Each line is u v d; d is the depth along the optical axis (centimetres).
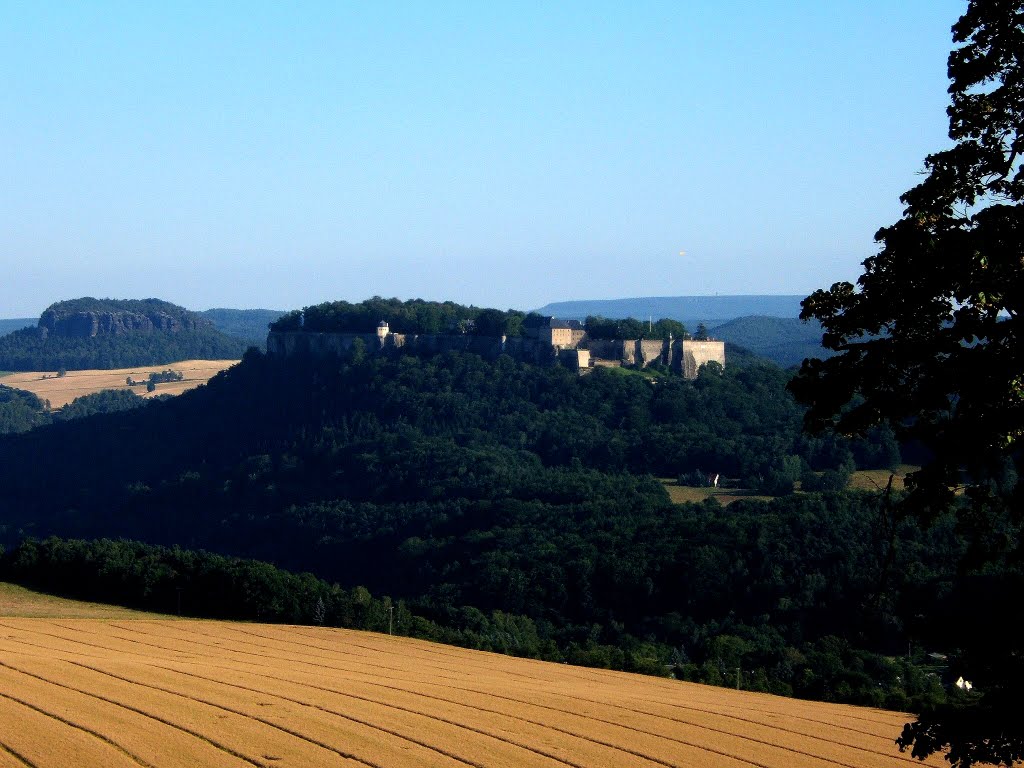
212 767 4612
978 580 3462
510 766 5109
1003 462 3244
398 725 5769
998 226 3173
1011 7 3269
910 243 3328
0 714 5241
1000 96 3319
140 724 5247
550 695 7500
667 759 5591
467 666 9650
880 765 5878
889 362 3331
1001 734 3086
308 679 7388
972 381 3150
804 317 3575
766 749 6097
